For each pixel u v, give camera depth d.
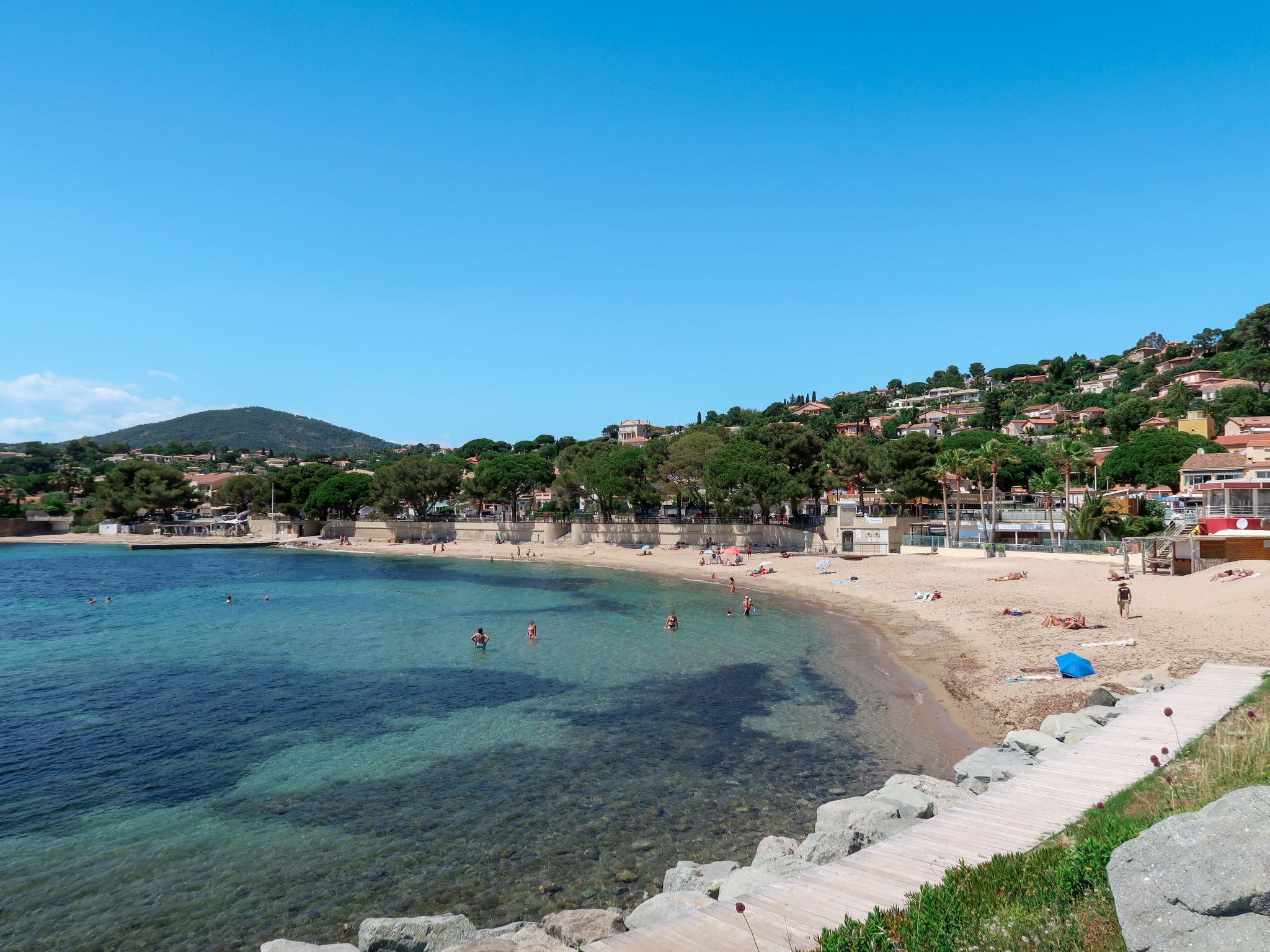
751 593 69.31
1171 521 75.50
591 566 96.88
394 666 40.56
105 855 19.44
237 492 163.00
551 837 19.91
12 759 26.47
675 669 38.94
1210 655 30.89
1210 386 149.12
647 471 107.50
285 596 71.88
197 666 40.91
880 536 84.88
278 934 15.85
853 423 189.00
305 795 23.11
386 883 17.83
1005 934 9.21
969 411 189.25
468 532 125.81
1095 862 10.34
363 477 140.50
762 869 14.74
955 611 51.06
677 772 24.30
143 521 159.38
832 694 33.22
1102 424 153.38
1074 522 74.12
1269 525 54.25
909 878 12.10
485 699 33.69
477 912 16.42
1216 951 6.94
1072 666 30.72
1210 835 7.90
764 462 95.00
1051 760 17.34
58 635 51.38
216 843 20.02
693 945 10.46
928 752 25.11
